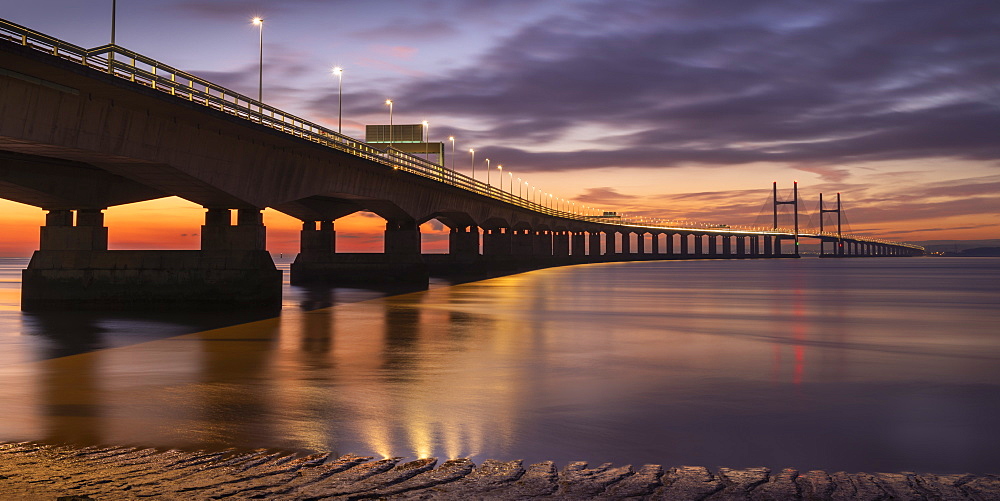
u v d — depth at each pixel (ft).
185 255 151.33
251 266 151.43
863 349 102.73
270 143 157.17
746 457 46.26
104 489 36.68
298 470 41.04
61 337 108.27
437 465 42.68
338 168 198.59
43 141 101.40
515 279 352.28
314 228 277.23
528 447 48.03
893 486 39.11
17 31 92.73
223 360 86.33
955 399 65.92
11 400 62.28
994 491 38.27
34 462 42.39
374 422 54.49
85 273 149.07
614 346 102.37
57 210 149.38
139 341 103.91
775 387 71.00
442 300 198.18
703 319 149.59
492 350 96.84
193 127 131.44
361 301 192.24
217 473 40.09
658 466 42.88
